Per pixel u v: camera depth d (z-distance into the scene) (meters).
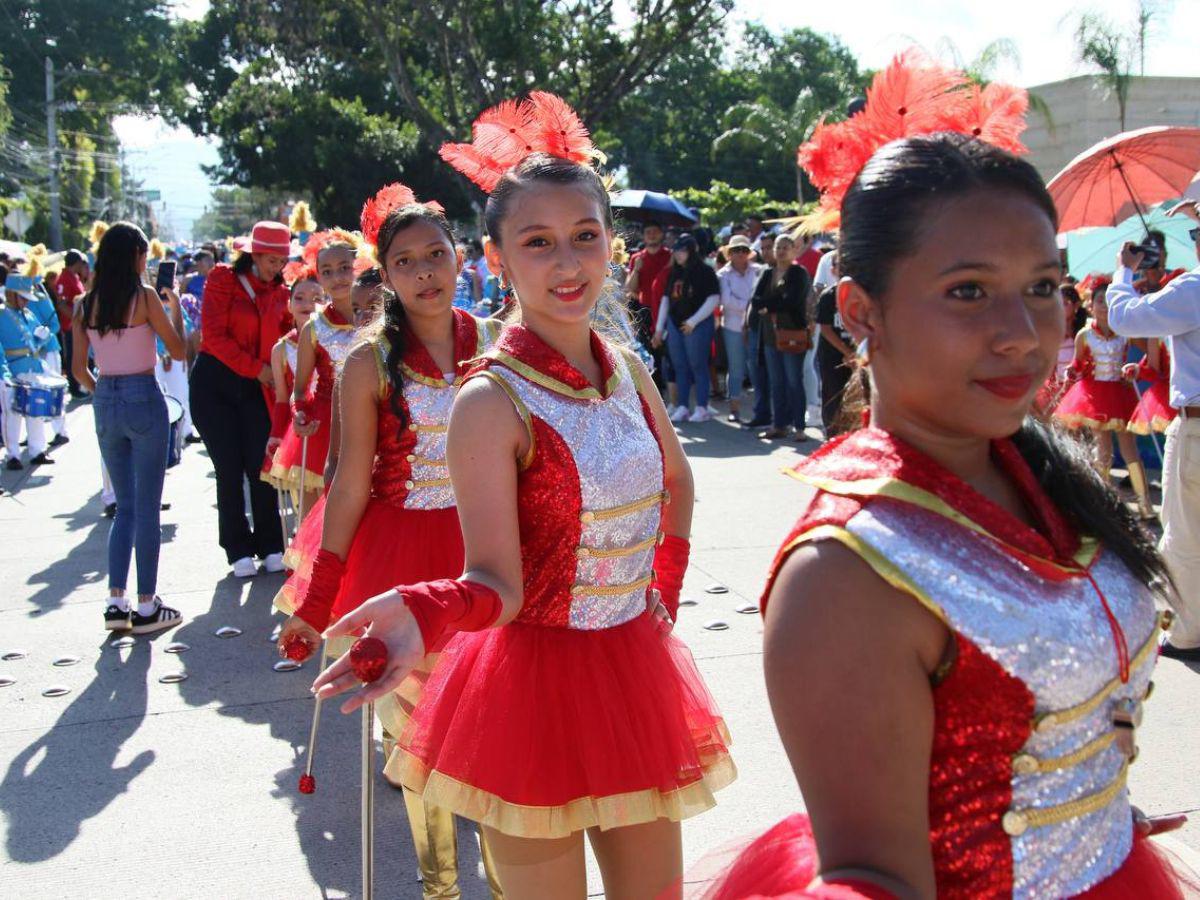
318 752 4.59
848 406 1.67
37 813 4.10
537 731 2.36
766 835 1.59
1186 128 6.32
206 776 4.38
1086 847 1.39
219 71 44.38
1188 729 4.30
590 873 3.60
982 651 1.30
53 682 5.40
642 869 2.46
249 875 3.67
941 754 1.35
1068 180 6.65
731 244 12.52
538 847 2.38
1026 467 1.51
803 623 1.32
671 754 2.45
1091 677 1.36
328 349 5.91
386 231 3.70
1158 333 4.91
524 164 2.52
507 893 2.42
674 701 2.53
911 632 1.30
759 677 5.01
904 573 1.30
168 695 5.23
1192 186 6.57
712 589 6.28
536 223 2.44
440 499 3.64
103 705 5.12
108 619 6.09
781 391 11.14
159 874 3.68
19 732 4.82
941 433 1.43
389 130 40.28
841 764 1.28
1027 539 1.39
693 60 56.22
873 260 1.40
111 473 6.12
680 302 12.36
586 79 30.52
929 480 1.38
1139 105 20.06
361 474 3.52
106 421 6.02
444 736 2.46
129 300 5.96
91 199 67.38
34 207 48.78
